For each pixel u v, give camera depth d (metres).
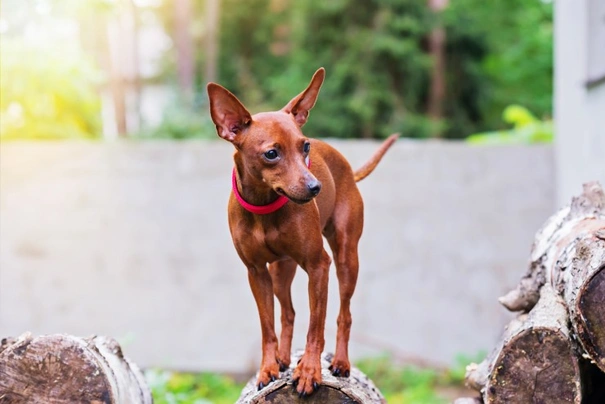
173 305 10.04
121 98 15.48
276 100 17.08
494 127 18.72
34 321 9.89
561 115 9.32
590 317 3.93
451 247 10.11
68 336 4.03
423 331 10.12
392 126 16.02
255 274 4.09
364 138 16.19
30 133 11.23
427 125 16.03
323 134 16.11
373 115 16.00
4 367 3.96
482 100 17.66
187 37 17.44
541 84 20.12
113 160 9.98
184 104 13.73
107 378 3.98
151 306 10.03
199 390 9.09
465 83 17.45
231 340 10.06
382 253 10.12
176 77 19.12
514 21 20.72
